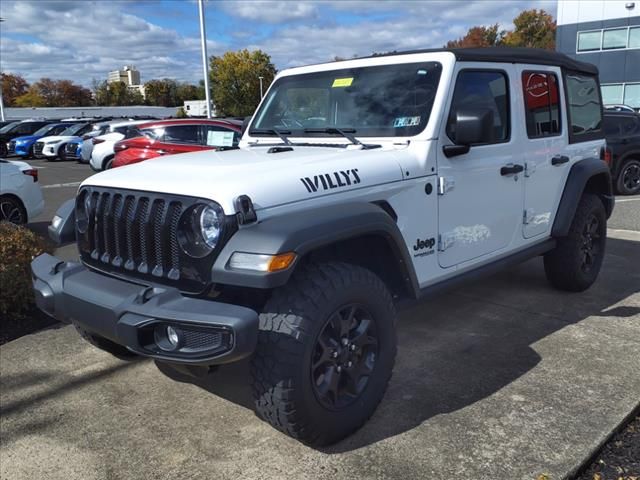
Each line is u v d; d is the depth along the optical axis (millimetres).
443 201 3531
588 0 30328
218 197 2578
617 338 4113
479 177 3771
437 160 3453
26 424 3234
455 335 4258
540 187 4414
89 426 3197
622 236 7410
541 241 4602
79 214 3311
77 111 60812
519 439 2906
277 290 2717
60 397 3520
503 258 4172
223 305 2490
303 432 2734
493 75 3904
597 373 3578
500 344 4070
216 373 3783
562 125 4648
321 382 2799
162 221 2730
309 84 4105
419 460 2775
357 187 3029
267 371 2631
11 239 4930
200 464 2828
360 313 2949
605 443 2889
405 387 3482
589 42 30781
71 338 4402
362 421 2986
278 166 2943
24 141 24812
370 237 3055
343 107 3840
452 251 3666
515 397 3316
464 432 2986
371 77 3812
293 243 2510
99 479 2754
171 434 3094
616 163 10961
